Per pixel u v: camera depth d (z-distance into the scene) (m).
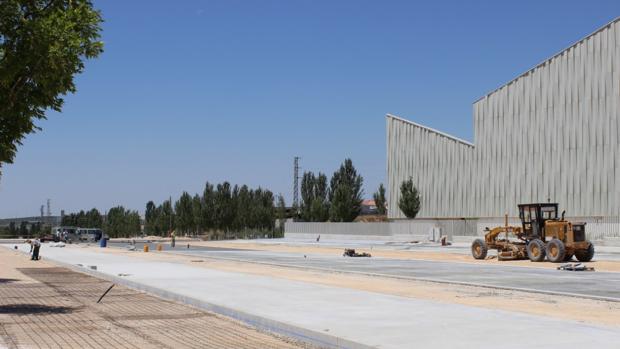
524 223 35.94
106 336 11.48
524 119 61.22
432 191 72.44
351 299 16.12
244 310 14.03
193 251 52.78
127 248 61.22
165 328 12.52
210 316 14.30
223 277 23.56
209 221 101.38
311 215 93.88
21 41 13.04
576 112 56.09
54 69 13.35
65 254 46.50
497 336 10.62
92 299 17.81
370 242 70.38
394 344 9.99
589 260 34.00
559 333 10.86
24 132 14.21
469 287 20.84
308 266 31.38
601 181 53.53
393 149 78.50
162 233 114.31
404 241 70.19
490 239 37.53
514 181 61.91
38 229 132.88
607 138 53.31
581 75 55.88
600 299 17.20
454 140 69.81
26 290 20.52
